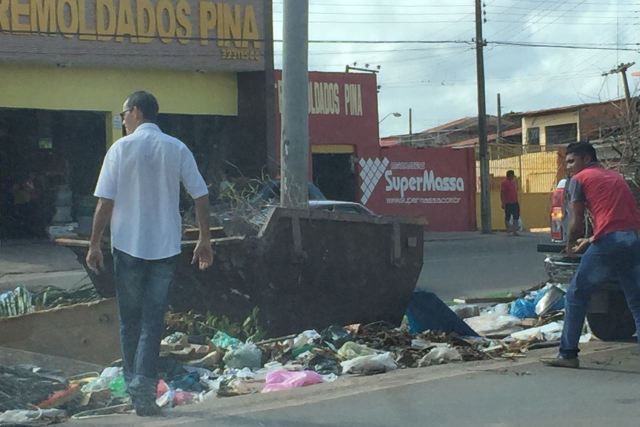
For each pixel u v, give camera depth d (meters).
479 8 29.53
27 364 6.88
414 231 8.92
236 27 23.56
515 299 11.26
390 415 5.91
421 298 8.95
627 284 7.22
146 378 5.80
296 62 10.06
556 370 7.30
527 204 33.72
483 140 29.42
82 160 22.83
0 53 20.23
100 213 5.78
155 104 6.00
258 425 5.66
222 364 7.33
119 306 5.95
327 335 8.00
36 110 22.00
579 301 7.28
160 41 22.45
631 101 10.59
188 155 5.92
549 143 46.56
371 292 8.76
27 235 22.45
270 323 8.28
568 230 7.59
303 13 10.09
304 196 10.04
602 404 6.18
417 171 29.09
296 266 8.26
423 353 7.85
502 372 7.23
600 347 8.34
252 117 24.30
